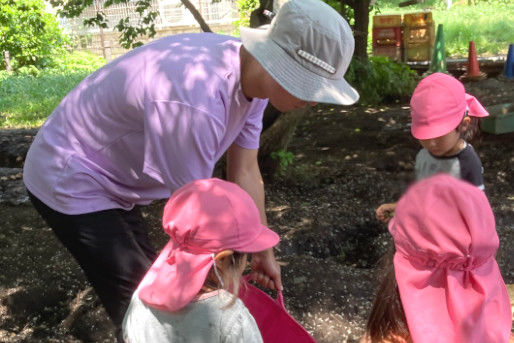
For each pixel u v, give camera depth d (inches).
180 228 68.3
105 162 93.2
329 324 134.0
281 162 211.0
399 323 72.3
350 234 179.3
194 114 82.2
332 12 81.1
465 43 561.9
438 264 64.2
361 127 288.7
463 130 113.3
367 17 351.9
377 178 213.5
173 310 69.1
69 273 158.1
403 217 66.1
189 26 727.1
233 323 68.9
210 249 67.7
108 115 90.0
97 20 268.7
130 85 87.4
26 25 566.6
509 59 354.0
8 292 150.6
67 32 708.0
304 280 147.2
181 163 83.7
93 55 682.2
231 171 104.4
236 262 71.1
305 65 80.4
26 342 136.4
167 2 731.4
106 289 96.7
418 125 112.7
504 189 204.1
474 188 66.1
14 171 240.5
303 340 85.6
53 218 94.8
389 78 350.9
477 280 63.7
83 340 136.8
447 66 416.5
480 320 62.6
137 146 90.7
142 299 72.2
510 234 167.3
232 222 67.8
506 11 700.7
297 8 79.6
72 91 96.0
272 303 85.9
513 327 114.7
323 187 210.5
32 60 574.6
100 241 93.4
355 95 83.5
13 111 392.8
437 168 115.6
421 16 423.2
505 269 152.8
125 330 75.3
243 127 100.3
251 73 85.4
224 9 736.3
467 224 62.9
